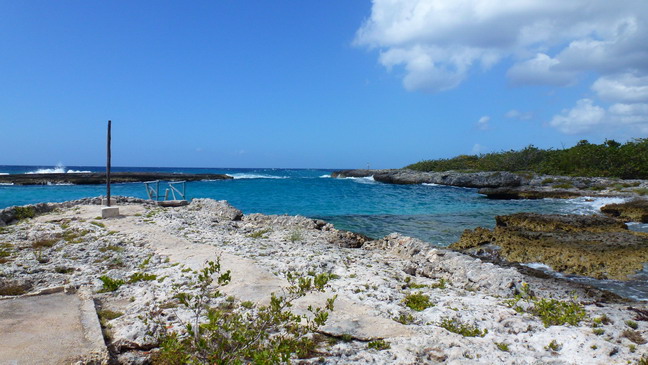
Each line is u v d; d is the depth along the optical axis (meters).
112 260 11.29
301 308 7.45
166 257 11.66
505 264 15.70
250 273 9.71
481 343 6.18
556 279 13.41
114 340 5.81
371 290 9.19
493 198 45.25
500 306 8.48
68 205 22.31
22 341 5.58
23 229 15.59
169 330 6.28
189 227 17.25
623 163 58.84
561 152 71.31
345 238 18.17
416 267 12.80
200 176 83.38
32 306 7.06
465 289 10.80
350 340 6.26
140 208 21.78
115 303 7.80
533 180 57.50
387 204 38.44
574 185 50.19
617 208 29.94
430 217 29.47
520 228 22.84
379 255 14.81
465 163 86.12
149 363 5.35
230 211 23.03
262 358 4.36
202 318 6.80
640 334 6.55
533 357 5.69
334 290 8.83
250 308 7.27
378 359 5.54
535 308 8.17
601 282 13.48
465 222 27.23
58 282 9.11
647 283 13.30
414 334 6.51
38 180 58.50
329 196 46.97
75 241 13.58
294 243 15.58
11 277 9.23
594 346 5.94
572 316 7.43
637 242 18.73
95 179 62.69
